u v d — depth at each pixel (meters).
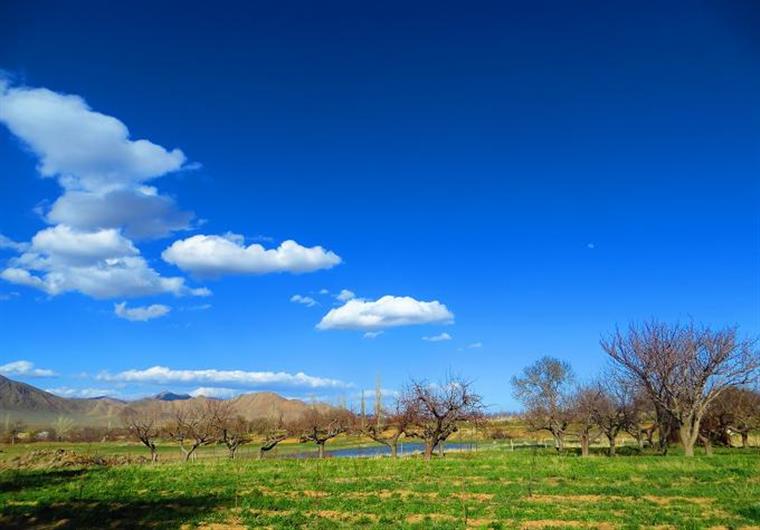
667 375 40.50
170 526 19.39
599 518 19.23
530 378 80.31
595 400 53.72
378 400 79.00
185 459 55.38
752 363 40.16
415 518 19.92
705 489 24.19
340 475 31.84
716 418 57.72
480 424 52.00
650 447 60.00
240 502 23.36
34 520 21.08
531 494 24.08
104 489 27.72
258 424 99.56
